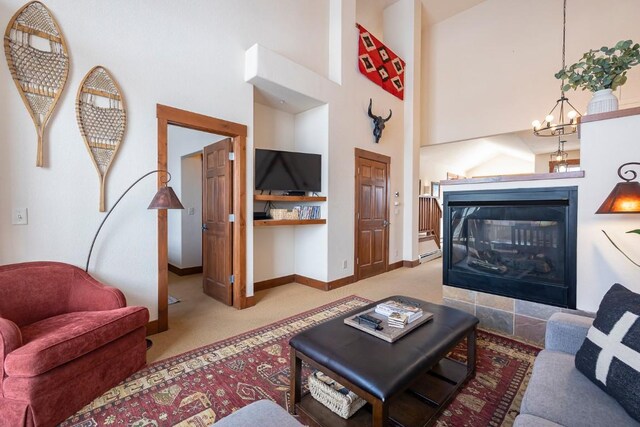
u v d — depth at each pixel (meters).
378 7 5.94
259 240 4.13
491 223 2.74
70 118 2.30
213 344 2.50
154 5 2.73
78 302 2.16
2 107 2.04
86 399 1.74
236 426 1.01
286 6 3.81
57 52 2.23
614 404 1.07
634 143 2.03
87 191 2.38
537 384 1.22
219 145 3.59
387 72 5.15
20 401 1.49
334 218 4.21
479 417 1.63
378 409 1.25
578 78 2.31
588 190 2.21
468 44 5.97
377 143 5.03
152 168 2.72
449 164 9.11
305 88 3.73
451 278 2.97
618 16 4.59
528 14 5.32
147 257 2.70
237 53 3.31
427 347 1.56
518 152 8.64
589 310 2.23
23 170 2.12
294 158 3.91
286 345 2.49
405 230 5.74
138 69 2.63
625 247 2.08
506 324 2.65
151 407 1.73
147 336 2.66
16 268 2.01
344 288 4.22
